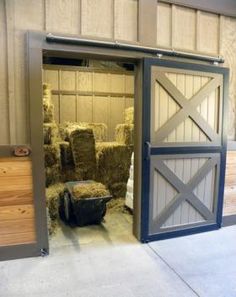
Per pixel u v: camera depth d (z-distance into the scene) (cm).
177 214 323
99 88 594
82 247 297
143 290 219
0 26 250
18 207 266
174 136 309
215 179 341
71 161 419
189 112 313
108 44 274
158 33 303
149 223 308
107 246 299
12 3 250
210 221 343
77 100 580
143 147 295
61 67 561
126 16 289
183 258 273
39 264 259
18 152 259
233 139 364
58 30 265
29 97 256
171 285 227
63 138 464
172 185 315
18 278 235
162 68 294
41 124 262
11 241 267
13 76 255
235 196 365
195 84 315
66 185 372
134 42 288
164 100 299
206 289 222
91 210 350
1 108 257
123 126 464
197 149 322
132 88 620
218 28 334
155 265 259
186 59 312
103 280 233
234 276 241
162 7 303
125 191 462
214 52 335
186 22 316
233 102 359
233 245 304
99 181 441
